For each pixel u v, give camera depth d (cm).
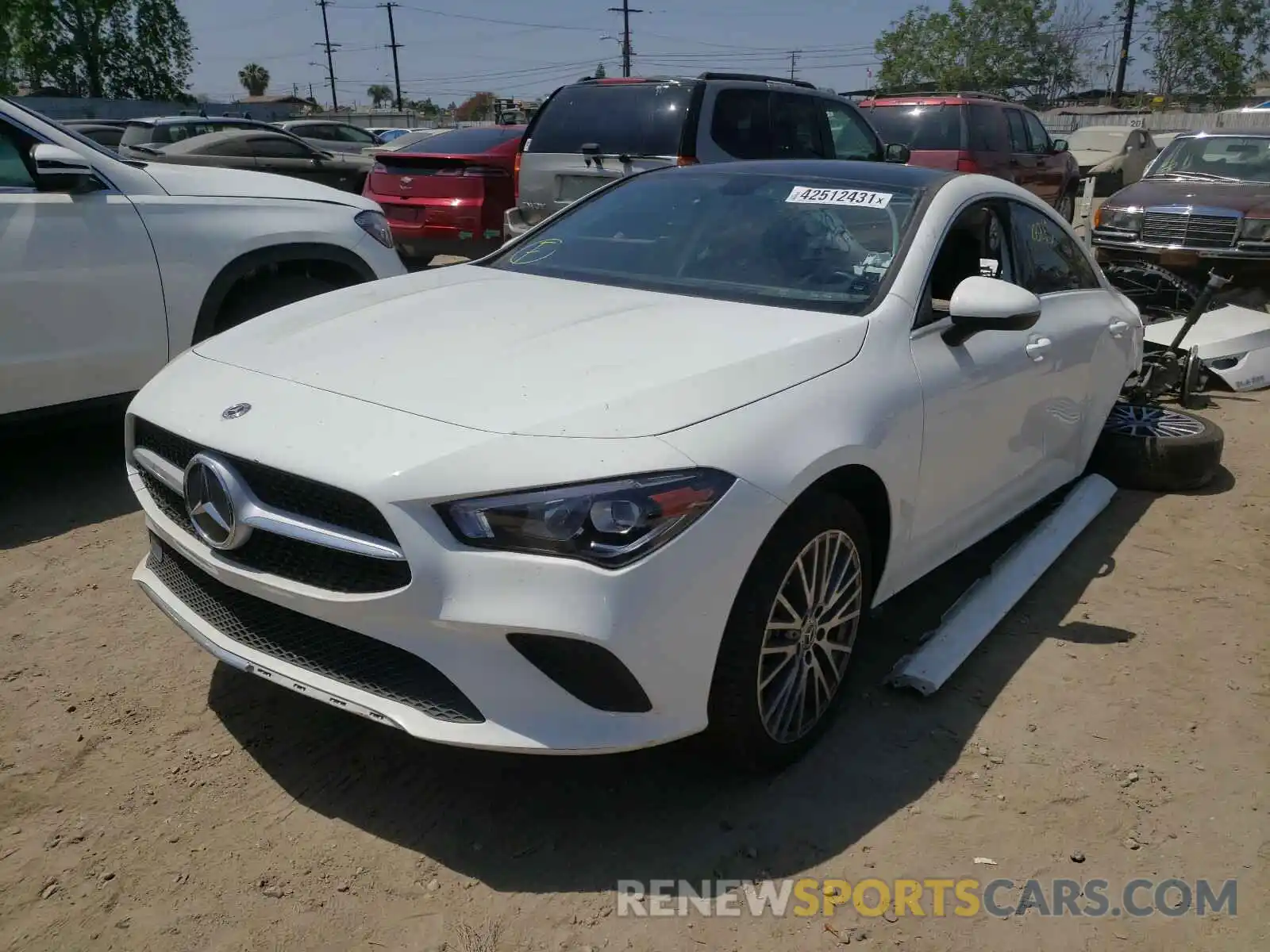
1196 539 451
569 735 228
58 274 427
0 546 409
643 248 367
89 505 454
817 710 286
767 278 334
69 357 435
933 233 337
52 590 374
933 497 320
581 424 234
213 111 4291
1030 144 1325
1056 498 486
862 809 270
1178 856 259
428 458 226
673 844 255
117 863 243
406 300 331
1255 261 908
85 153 452
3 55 3741
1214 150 1055
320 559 238
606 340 281
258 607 258
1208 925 238
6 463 502
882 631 365
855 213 351
